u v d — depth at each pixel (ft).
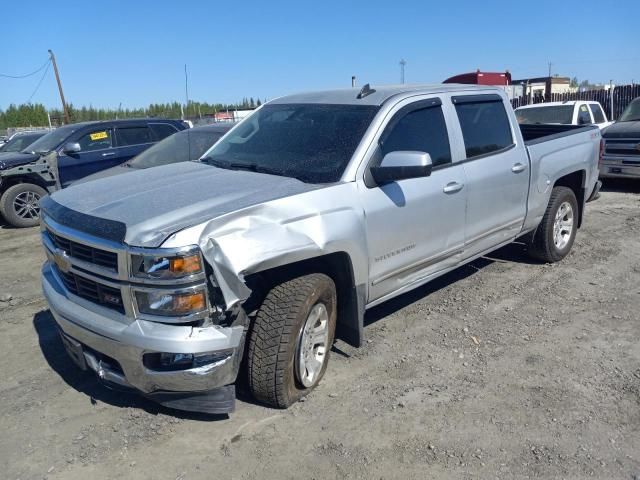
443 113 15.44
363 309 13.17
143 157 27.43
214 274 10.00
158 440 11.07
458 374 13.25
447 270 16.02
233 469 10.19
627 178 36.60
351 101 14.78
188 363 10.48
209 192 11.69
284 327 11.25
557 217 20.63
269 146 14.51
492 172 16.61
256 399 11.94
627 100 73.67
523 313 16.63
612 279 19.27
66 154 33.81
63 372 13.91
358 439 10.93
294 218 11.23
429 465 10.17
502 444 10.69
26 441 11.14
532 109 43.96
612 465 10.05
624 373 13.10
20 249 27.66
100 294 10.82
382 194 13.14
